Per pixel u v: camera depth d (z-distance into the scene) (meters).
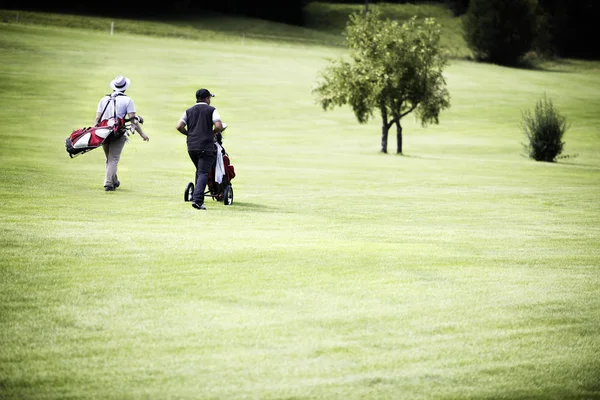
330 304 21.03
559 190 64.50
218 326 18.80
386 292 22.53
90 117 145.00
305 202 47.66
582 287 24.11
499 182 72.81
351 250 28.89
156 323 18.89
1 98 156.50
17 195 41.72
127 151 91.19
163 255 26.56
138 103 168.25
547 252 30.84
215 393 14.77
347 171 78.06
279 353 17.03
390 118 178.88
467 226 39.09
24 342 17.33
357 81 130.00
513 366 16.75
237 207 42.56
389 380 15.70
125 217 35.91
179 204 41.81
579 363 17.03
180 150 96.69
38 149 78.88
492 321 19.98
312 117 173.50
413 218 41.88
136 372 15.73
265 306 20.62
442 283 23.95
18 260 24.77
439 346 17.89
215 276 23.77
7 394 14.50
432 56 131.25
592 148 148.00
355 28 132.75
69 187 47.28
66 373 15.61
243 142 134.38
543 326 19.70
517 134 164.00
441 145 146.38
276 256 27.08
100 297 20.98
